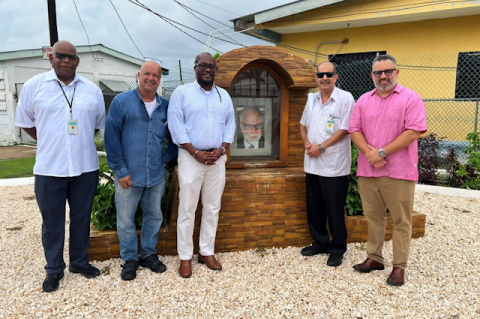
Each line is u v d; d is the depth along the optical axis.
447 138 7.94
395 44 8.49
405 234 2.82
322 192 3.20
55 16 7.63
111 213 3.40
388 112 2.75
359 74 8.91
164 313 2.47
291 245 3.60
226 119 3.07
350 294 2.72
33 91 2.64
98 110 2.92
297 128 3.86
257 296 2.69
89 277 2.93
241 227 3.46
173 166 3.62
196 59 2.86
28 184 6.80
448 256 3.38
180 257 3.00
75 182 2.81
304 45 9.61
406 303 2.60
